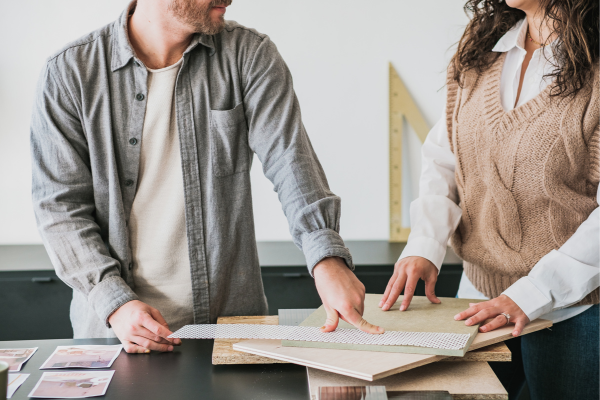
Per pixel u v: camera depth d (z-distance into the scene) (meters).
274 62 1.17
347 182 2.58
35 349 0.95
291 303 2.16
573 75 1.03
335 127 2.55
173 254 1.15
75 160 1.09
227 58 1.16
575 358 1.12
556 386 1.15
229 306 1.20
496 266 1.20
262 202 2.57
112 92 1.10
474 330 0.89
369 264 2.14
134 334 0.93
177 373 0.85
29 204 2.47
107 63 1.11
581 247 1.01
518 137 1.10
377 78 2.52
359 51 2.51
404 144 2.58
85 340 1.00
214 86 1.15
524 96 1.14
